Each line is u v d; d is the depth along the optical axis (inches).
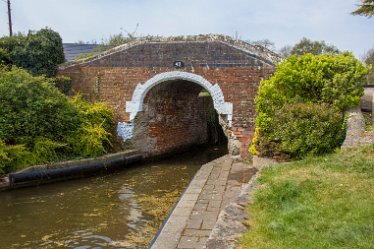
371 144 331.3
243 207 248.1
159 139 639.8
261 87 436.8
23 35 568.1
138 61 554.6
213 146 826.2
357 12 462.9
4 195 414.0
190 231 255.0
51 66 565.6
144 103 571.2
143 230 323.9
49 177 458.0
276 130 395.2
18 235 314.3
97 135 511.8
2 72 478.3
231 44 515.8
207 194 346.3
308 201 241.0
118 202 397.4
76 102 542.0
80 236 312.3
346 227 191.5
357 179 262.2
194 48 530.3
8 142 442.9
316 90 412.2
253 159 468.1
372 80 799.1
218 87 522.9
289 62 426.6
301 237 192.9
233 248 189.9
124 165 549.6
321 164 313.0
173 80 574.6
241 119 516.7
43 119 469.1
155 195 423.2
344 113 395.9
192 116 761.0
